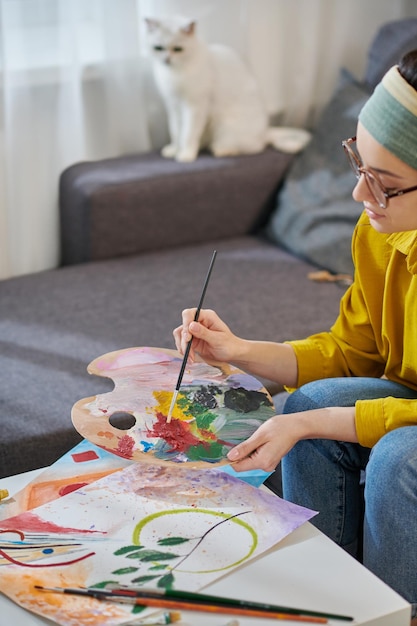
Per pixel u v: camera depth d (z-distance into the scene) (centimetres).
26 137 238
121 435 128
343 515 142
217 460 123
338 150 248
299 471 142
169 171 246
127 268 235
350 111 250
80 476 130
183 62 247
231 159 257
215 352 144
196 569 110
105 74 253
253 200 258
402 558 122
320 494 141
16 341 198
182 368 136
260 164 256
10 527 118
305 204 246
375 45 257
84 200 235
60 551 113
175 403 134
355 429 130
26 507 123
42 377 183
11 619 104
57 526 118
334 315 210
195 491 125
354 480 142
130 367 144
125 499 123
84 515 120
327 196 243
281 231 249
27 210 245
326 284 226
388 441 125
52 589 106
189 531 116
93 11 246
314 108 292
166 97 257
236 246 251
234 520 118
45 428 164
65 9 236
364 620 103
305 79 284
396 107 116
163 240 248
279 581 109
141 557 112
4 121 235
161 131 276
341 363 151
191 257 242
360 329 150
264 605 104
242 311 211
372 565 126
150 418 131
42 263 254
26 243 248
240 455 123
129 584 107
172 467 130
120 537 116
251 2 269
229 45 272
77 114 249
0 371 185
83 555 112
